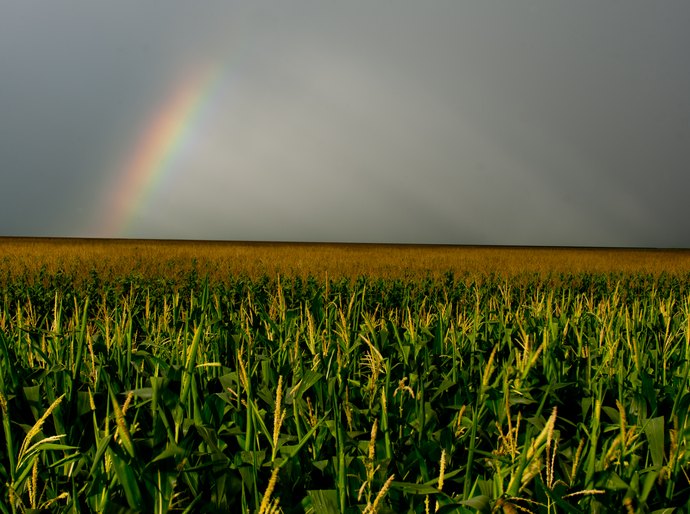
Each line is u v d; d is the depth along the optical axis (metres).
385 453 2.72
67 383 3.48
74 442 2.99
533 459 1.90
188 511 2.21
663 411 3.62
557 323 5.58
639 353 4.22
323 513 2.15
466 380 4.11
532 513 2.01
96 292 12.44
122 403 3.42
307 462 2.67
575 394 4.09
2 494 2.34
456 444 2.94
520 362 3.49
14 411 3.21
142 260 24.62
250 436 2.62
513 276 19.98
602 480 2.10
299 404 3.16
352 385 3.91
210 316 5.42
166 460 2.24
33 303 11.47
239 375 3.46
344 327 4.40
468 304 11.27
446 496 2.09
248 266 22.42
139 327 7.27
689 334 3.76
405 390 3.57
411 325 4.78
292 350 4.49
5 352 3.41
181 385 3.39
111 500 2.23
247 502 2.44
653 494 2.58
